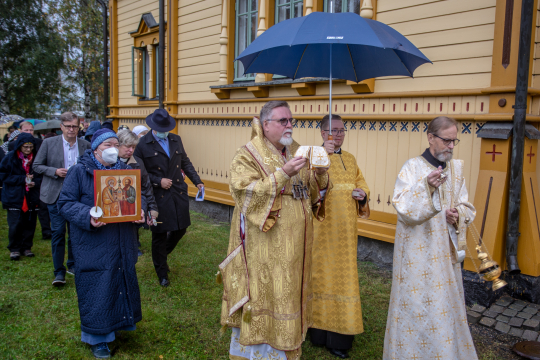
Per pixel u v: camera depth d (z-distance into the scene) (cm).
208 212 790
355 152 527
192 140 830
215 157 772
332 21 254
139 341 325
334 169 309
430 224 246
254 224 234
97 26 2502
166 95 895
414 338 245
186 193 465
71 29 2467
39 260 523
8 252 550
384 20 491
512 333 339
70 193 288
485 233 393
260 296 243
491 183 398
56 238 428
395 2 479
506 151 390
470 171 427
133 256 302
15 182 513
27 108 2288
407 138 476
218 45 751
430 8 450
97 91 2639
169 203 445
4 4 2136
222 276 266
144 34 973
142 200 343
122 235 296
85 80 2433
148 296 411
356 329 295
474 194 425
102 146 294
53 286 430
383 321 362
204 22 780
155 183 439
